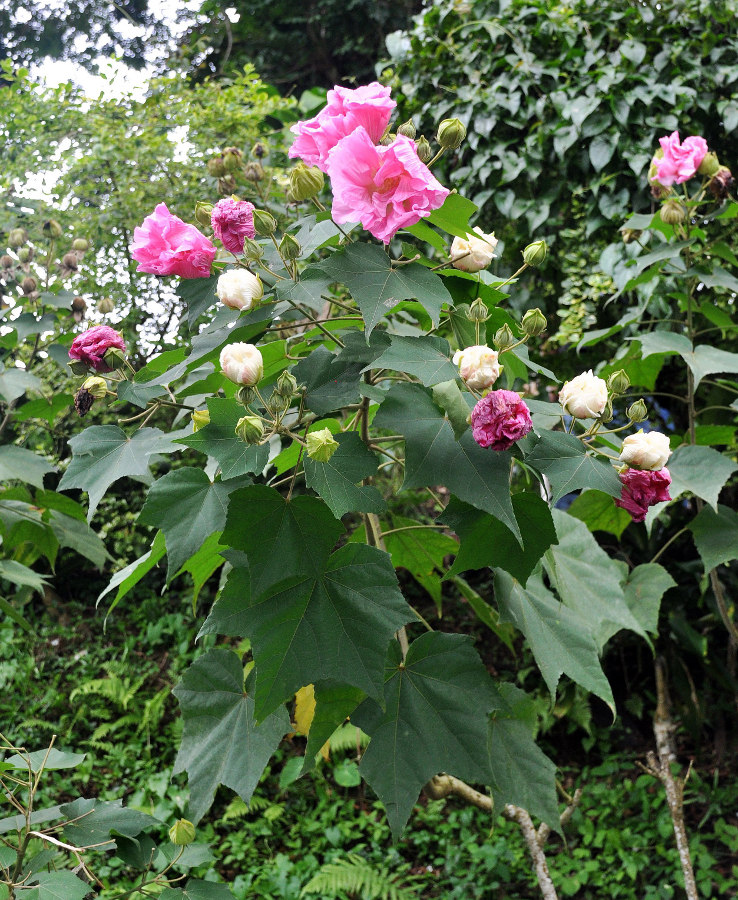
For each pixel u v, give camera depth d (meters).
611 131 2.89
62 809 1.24
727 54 2.92
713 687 3.64
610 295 2.89
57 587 4.87
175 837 1.20
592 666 1.23
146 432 1.17
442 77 3.22
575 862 3.21
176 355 1.17
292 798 3.71
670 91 2.86
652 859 3.23
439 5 3.23
